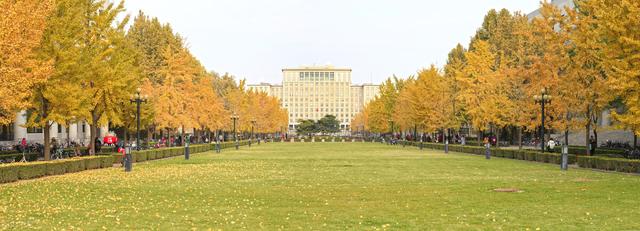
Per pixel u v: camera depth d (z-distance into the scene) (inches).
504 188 872.9
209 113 2746.1
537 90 1637.6
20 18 888.3
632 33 1107.3
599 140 2476.6
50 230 509.4
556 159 1533.0
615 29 1111.6
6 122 961.5
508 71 1974.7
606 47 1175.6
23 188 884.0
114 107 1660.9
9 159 1366.9
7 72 861.2
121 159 1582.2
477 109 2210.9
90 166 1334.9
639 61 1063.6
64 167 1202.6
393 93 4151.1
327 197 761.6
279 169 1325.0
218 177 1094.4
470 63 2316.7
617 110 1689.2
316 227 526.3
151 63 2559.1
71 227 521.3
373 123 4773.6
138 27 2647.6
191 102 2438.5
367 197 759.7
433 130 2822.3
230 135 4640.8
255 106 4328.3
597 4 1350.9
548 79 1549.0
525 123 1791.3
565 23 1514.5
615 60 1135.0
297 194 796.6
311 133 7135.8
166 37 2672.2
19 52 896.9
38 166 1093.1
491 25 3068.4
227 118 3339.1
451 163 1574.8
